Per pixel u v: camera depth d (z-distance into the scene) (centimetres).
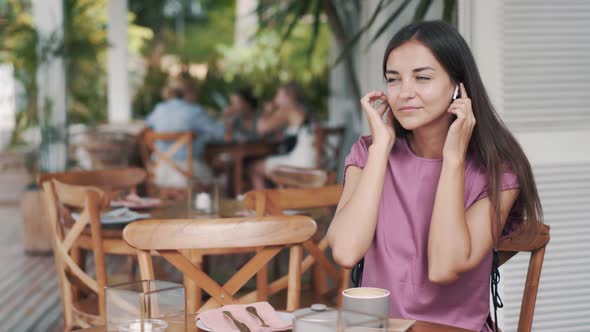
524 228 190
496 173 180
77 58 711
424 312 184
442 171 173
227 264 564
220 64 1322
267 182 724
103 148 658
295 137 704
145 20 1460
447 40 176
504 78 291
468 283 182
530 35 292
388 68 180
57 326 407
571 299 296
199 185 308
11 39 624
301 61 1245
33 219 592
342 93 800
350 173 198
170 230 187
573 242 296
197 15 1623
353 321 129
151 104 1234
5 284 503
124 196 373
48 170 623
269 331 152
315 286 300
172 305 141
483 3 288
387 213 188
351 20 638
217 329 152
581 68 295
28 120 626
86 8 791
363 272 192
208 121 699
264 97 1223
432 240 173
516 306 293
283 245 195
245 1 1453
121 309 138
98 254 259
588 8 294
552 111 294
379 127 183
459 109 173
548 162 294
